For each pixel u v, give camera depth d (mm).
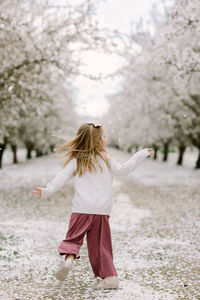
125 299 3238
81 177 3447
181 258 4789
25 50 9867
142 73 15398
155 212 9156
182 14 8133
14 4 10281
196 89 14367
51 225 6992
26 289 3500
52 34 10203
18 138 26109
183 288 3604
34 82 11203
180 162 32031
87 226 3307
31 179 17828
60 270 3066
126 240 5910
